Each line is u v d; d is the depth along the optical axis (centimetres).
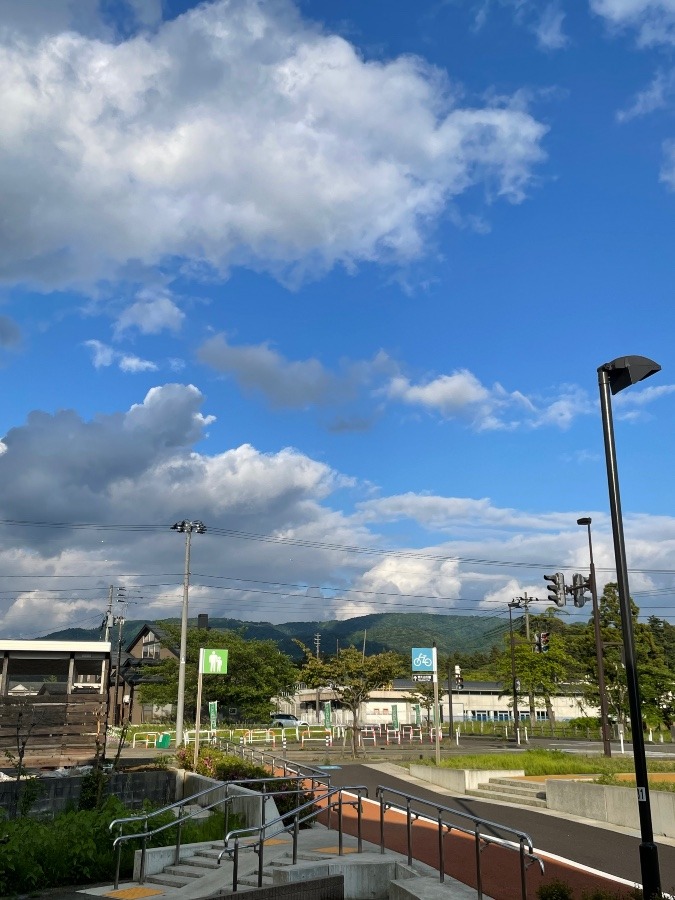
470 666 13200
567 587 3325
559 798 1980
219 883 1288
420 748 4644
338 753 4191
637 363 1172
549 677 6088
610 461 1165
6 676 3119
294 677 6344
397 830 1728
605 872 1280
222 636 6356
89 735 2773
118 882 1388
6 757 2653
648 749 4619
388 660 4078
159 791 2534
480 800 2283
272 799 1714
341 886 1241
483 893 1147
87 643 3158
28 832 1546
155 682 7388
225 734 5278
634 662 1050
